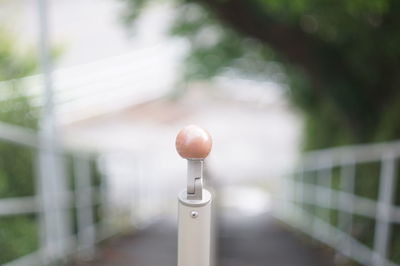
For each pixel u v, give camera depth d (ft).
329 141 19.16
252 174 41.01
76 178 12.29
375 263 9.41
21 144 9.93
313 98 21.27
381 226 9.20
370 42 13.48
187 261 3.31
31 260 9.53
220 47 20.89
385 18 12.67
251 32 15.19
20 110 11.83
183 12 18.08
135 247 12.80
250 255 12.26
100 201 14.10
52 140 10.15
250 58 21.15
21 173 10.69
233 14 14.66
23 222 10.43
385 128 11.86
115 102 34.60
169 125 42.01
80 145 13.92
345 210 12.78
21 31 16.12
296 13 13.75
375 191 11.34
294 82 21.17
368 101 15.11
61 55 19.75
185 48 22.09
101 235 13.62
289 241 14.30
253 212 23.71
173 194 31.01
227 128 46.88
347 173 13.34
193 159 3.24
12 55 15.24
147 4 16.60
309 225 16.29
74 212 12.07
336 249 12.14
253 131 47.44
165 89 32.12
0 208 9.33
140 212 19.77
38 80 14.06
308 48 15.33
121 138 35.70
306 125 23.03
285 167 24.66
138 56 36.45
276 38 15.26
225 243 13.51
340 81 15.25
